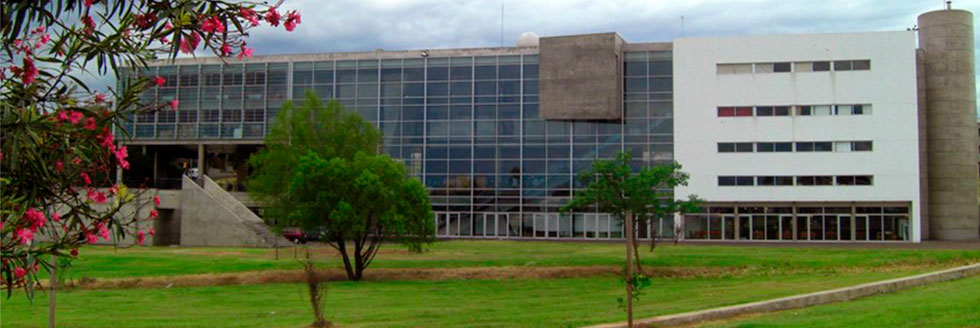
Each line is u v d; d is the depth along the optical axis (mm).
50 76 5340
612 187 32375
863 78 57875
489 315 18406
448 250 45938
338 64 65750
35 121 5094
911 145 57094
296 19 5602
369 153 52531
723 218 59469
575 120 61906
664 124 60719
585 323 15844
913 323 13844
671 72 61188
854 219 57875
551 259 37375
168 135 66000
